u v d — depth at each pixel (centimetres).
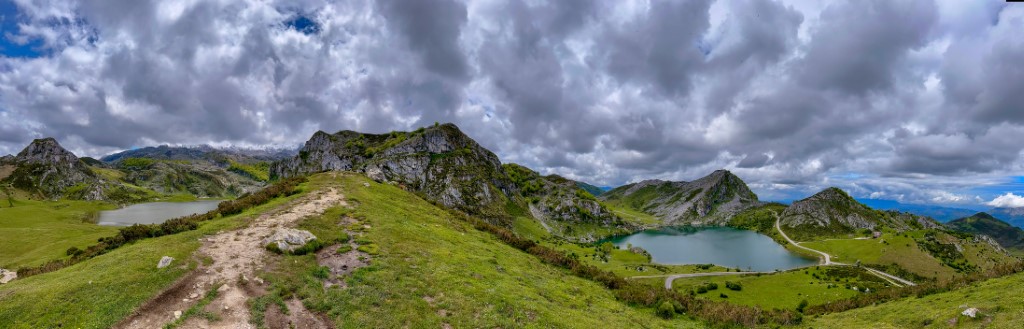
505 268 4400
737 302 13462
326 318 2642
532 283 4059
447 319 2811
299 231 4016
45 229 11106
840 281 16938
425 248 4466
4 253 8606
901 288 6216
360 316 2684
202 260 3278
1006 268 5688
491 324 2809
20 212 17862
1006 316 3284
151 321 2352
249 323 2452
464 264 4097
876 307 5241
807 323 4494
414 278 3434
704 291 14975
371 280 3284
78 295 2534
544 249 6138
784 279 17475
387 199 7119
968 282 5519
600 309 3747
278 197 6669
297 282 3103
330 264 3622
